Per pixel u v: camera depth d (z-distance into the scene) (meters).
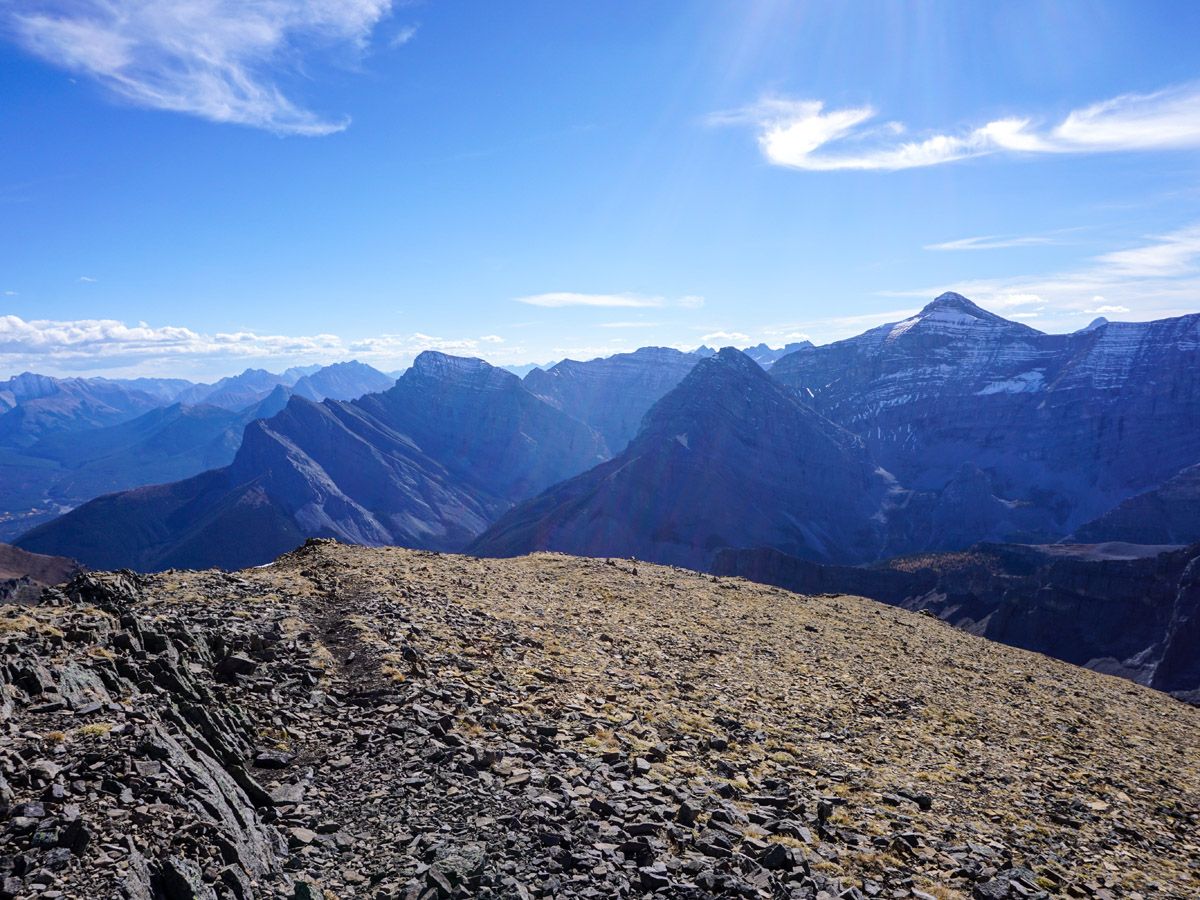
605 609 34.81
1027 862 15.82
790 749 20.34
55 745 11.27
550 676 21.81
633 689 22.70
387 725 16.42
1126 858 17.39
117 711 12.91
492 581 36.25
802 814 15.84
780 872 12.70
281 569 31.92
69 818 9.57
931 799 18.55
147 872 9.19
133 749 11.68
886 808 17.33
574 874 11.55
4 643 14.11
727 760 18.14
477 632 25.00
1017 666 42.78
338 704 17.67
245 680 17.55
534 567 45.91
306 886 10.28
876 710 26.62
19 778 10.22
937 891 13.39
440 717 16.92
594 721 18.72
